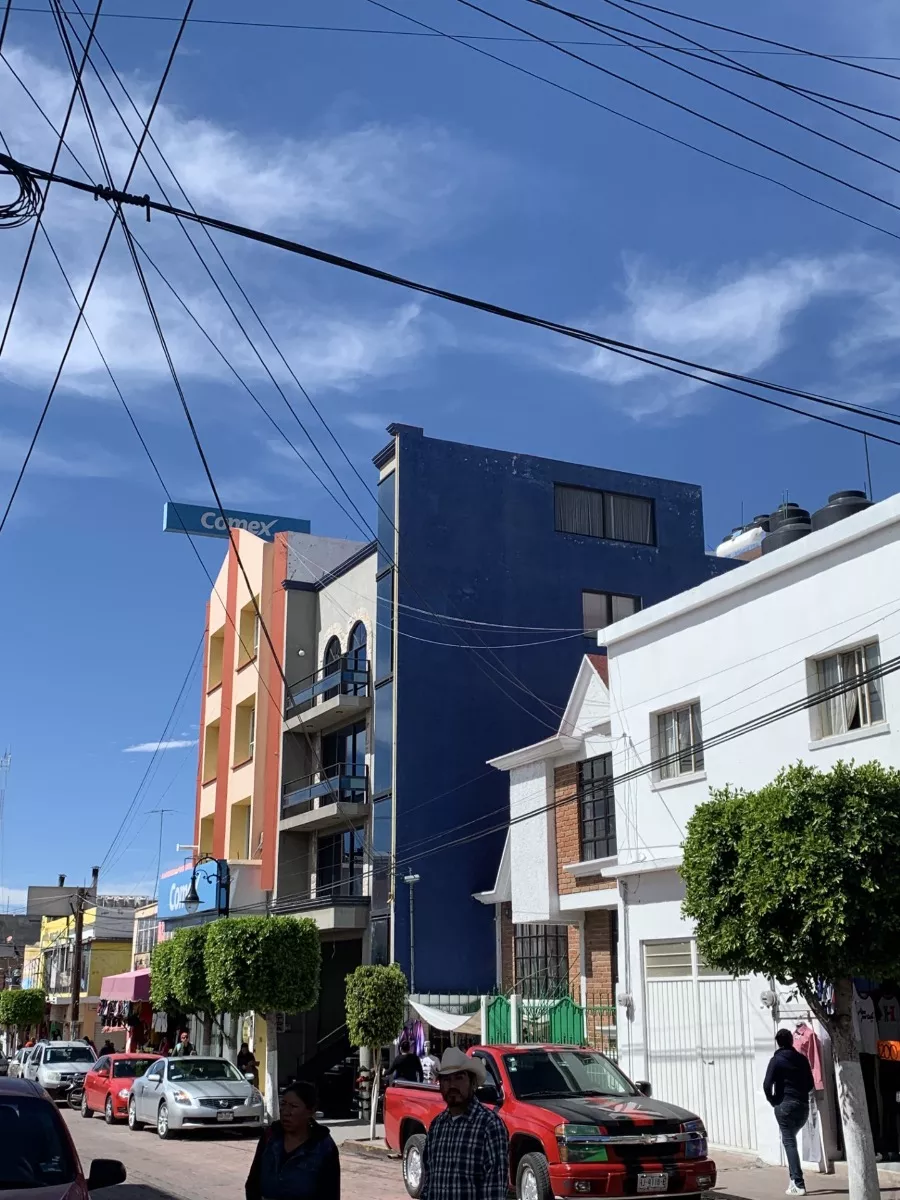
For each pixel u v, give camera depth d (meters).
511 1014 23.09
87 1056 36.59
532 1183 12.09
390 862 28.59
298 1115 6.48
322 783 31.78
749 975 16.97
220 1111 22.98
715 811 13.00
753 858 12.16
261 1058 34.34
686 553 34.03
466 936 28.64
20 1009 61.47
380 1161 19.34
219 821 39.75
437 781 29.36
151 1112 24.44
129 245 11.02
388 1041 22.81
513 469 32.28
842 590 16.66
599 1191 11.69
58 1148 8.11
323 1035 34.34
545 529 32.25
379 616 30.95
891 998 15.63
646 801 20.00
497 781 29.95
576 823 24.34
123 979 44.91
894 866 11.70
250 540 40.03
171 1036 43.28
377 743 30.22
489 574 31.25
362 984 22.88
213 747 43.28
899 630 15.70
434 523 30.97
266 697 37.25
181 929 33.62
